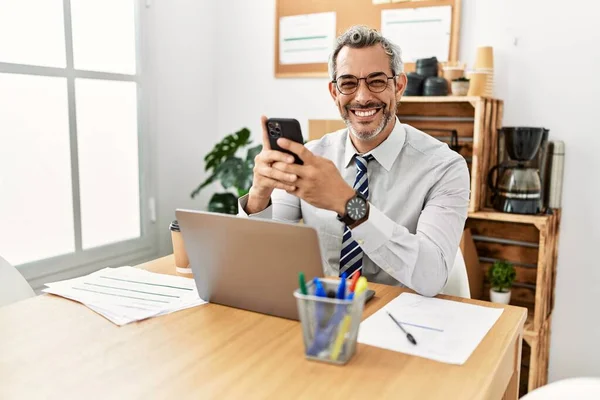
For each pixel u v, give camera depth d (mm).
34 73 2209
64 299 1210
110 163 2621
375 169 1590
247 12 2996
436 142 1613
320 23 2764
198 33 3010
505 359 957
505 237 2377
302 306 897
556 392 839
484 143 2201
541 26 2273
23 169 2236
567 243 2322
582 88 2227
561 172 2240
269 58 2967
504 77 2371
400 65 1522
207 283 1151
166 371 872
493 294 2260
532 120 2338
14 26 2148
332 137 1741
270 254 1036
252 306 1118
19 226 2240
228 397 791
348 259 1510
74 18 2393
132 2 2658
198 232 1094
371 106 1481
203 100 3096
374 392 806
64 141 2389
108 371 872
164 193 2920
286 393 802
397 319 1083
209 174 3201
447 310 1143
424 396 795
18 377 852
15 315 1113
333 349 888
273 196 1723
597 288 2289
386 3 2572
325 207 1177
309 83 2859
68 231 2439
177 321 1077
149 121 2775
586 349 2338
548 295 2236
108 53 2566
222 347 958
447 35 2449
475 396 796
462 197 1462
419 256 1216
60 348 956
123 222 2723
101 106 2549
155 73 2779
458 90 2232
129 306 1149
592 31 2182
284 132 1116
